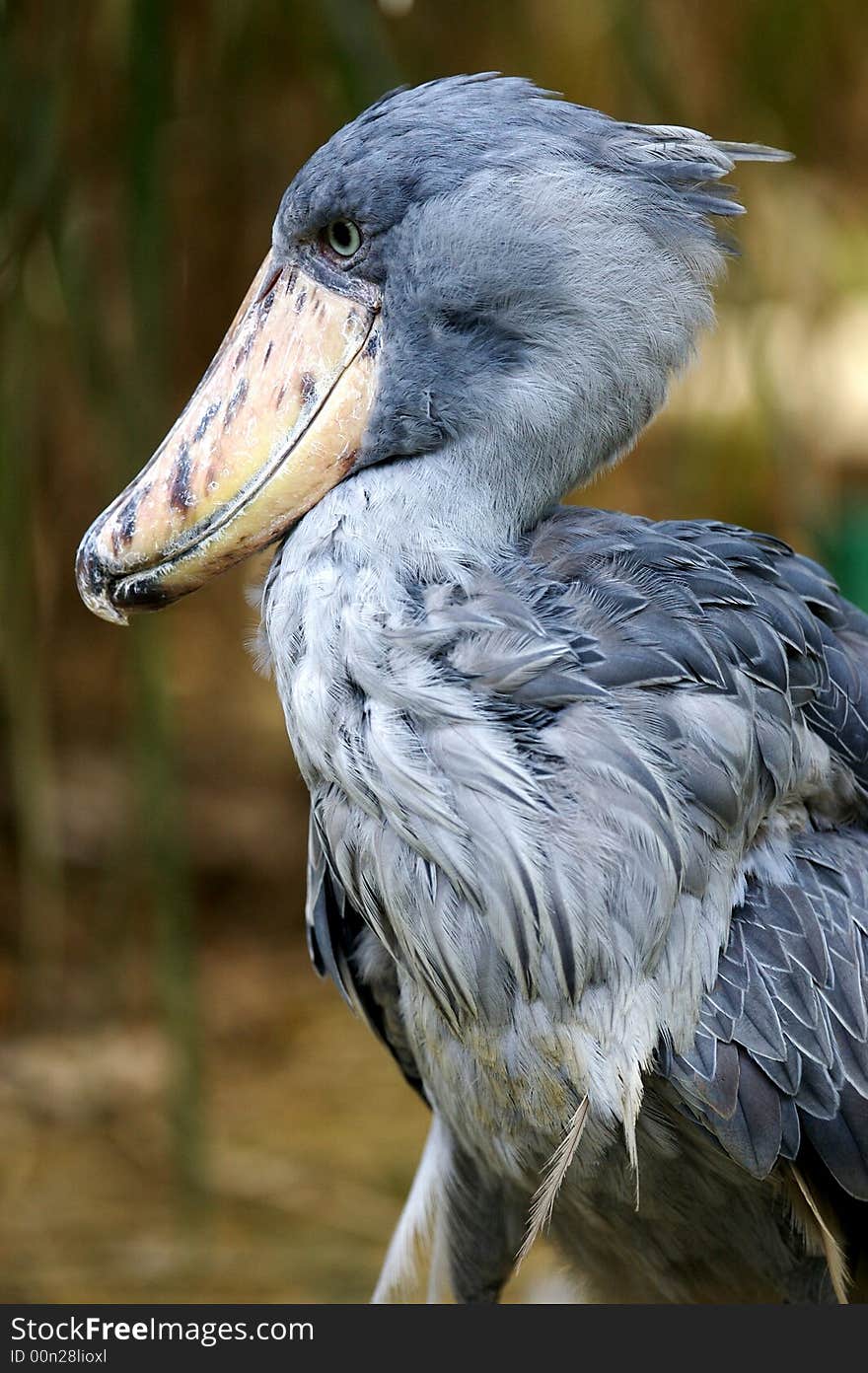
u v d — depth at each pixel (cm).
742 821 315
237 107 729
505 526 330
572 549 325
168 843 662
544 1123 322
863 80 763
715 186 337
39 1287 604
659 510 804
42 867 766
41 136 609
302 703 313
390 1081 763
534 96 337
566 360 326
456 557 315
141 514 335
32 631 696
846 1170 318
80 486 785
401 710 304
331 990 835
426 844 304
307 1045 789
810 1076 313
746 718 312
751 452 755
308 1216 659
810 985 315
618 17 653
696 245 334
